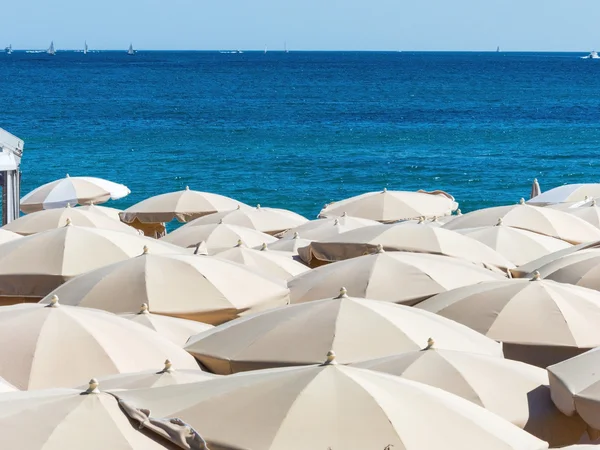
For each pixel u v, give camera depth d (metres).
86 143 66.69
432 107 106.12
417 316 10.98
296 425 7.16
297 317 10.70
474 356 9.70
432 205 22.53
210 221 21.91
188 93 128.75
